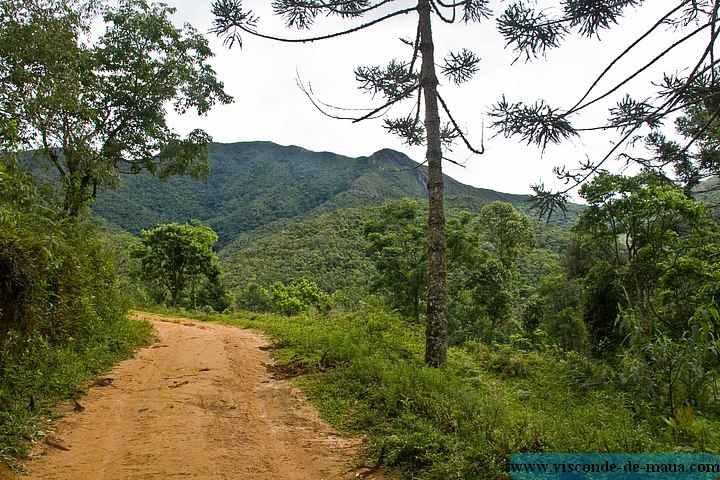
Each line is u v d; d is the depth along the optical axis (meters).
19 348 6.23
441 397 6.27
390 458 4.85
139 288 33.78
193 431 5.66
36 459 4.74
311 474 4.72
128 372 8.73
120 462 4.78
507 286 27.36
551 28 4.47
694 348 4.72
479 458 4.53
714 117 3.77
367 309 17.09
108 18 17.48
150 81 17.95
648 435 4.90
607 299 19.17
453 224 24.98
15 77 11.32
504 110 4.49
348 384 7.55
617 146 4.24
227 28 6.19
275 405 7.10
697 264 14.96
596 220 16.92
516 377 10.91
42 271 6.35
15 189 7.60
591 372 10.34
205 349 11.41
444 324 8.98
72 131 13.58
